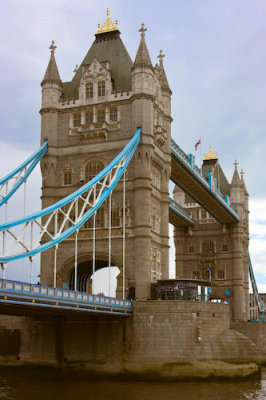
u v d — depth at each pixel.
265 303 168.00
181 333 61.25
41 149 73.44
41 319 65.44
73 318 64.06
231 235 122.50
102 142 73.12
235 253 121.44
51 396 50.28
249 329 93.69
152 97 72.44
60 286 70.88
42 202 73.69
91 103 74.81
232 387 57.28
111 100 74.00
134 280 67.69
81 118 74.81
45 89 76.38
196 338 61.44
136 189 69.56
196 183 97.00
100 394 51.72
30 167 71.00
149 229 69.06
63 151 74.62
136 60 73.25
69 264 71.31
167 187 76.56
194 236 125.62
